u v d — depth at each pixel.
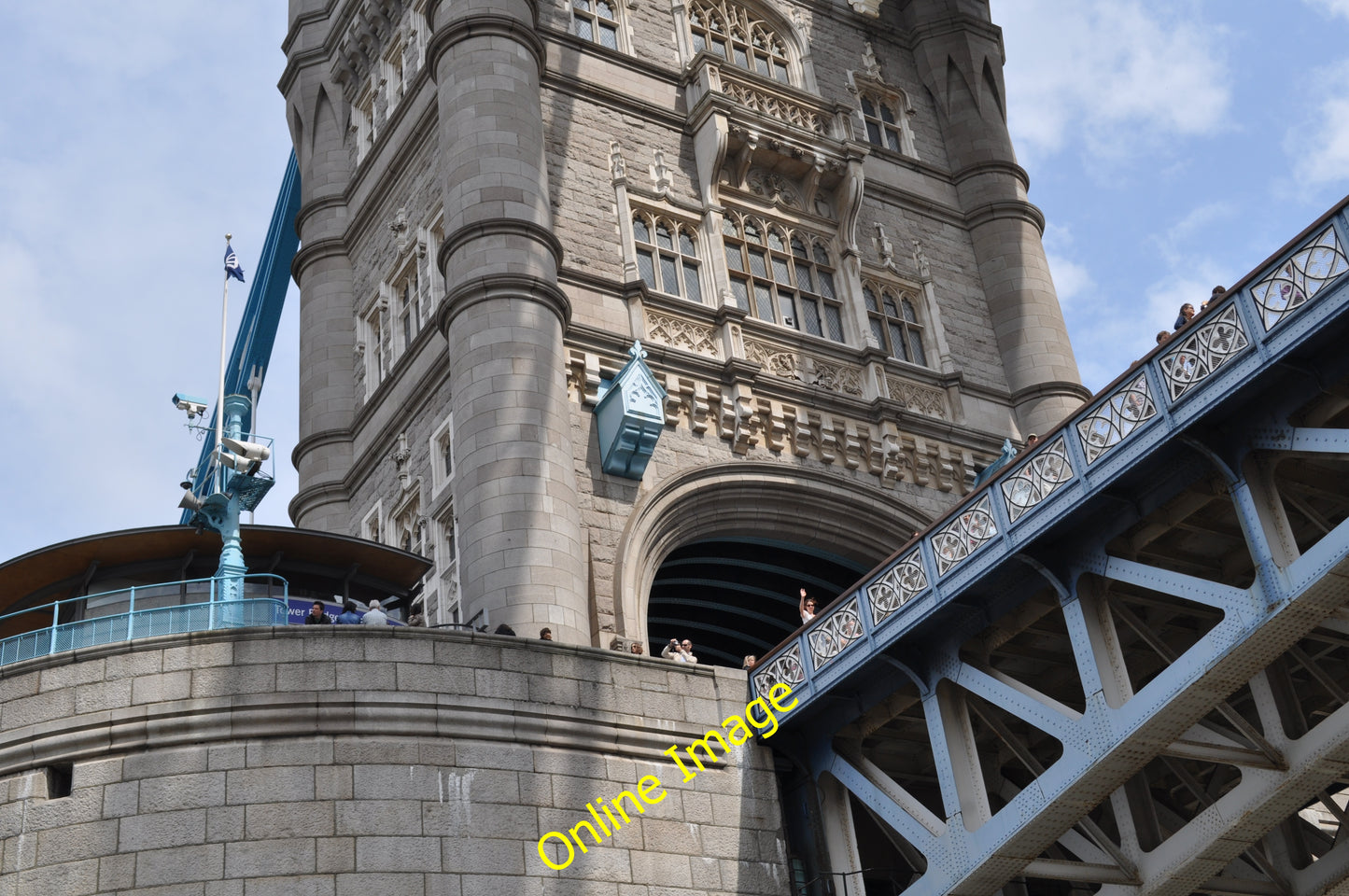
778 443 31.03
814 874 22.33
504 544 25.95
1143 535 19.30
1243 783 19.44
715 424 30.48
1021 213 37.53
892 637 20.95
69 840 18.83
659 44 35.09
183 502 24.09
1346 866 21.28
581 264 30.53
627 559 27.61
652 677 22.17
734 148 33.69
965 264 36.84
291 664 19.81
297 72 39.00
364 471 33.09
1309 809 30.94
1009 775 24.66
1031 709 19.58
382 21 37.12
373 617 21.95
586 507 27.89
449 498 29.14
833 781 22.86
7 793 19.30
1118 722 18.33
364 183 36.22
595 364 29.23
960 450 33.34
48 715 19.55
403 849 19.14
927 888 20.48
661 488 28.77
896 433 32.44
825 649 22.22
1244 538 20.30
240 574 23.59
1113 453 18.25
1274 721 19.31
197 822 18.83
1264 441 17.34
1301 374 17.00
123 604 24.50
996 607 20.42
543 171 30.53
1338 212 16.27
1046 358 35.50
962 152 38.25
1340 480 19.28
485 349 27.77
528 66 31.52
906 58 39.59
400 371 32.12
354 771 19.39
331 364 35.22
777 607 33.91
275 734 19.45
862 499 31.31
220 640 19.89
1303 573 16.78
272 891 18.48
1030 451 19.44
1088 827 20.88
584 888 20.09
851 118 37.19
